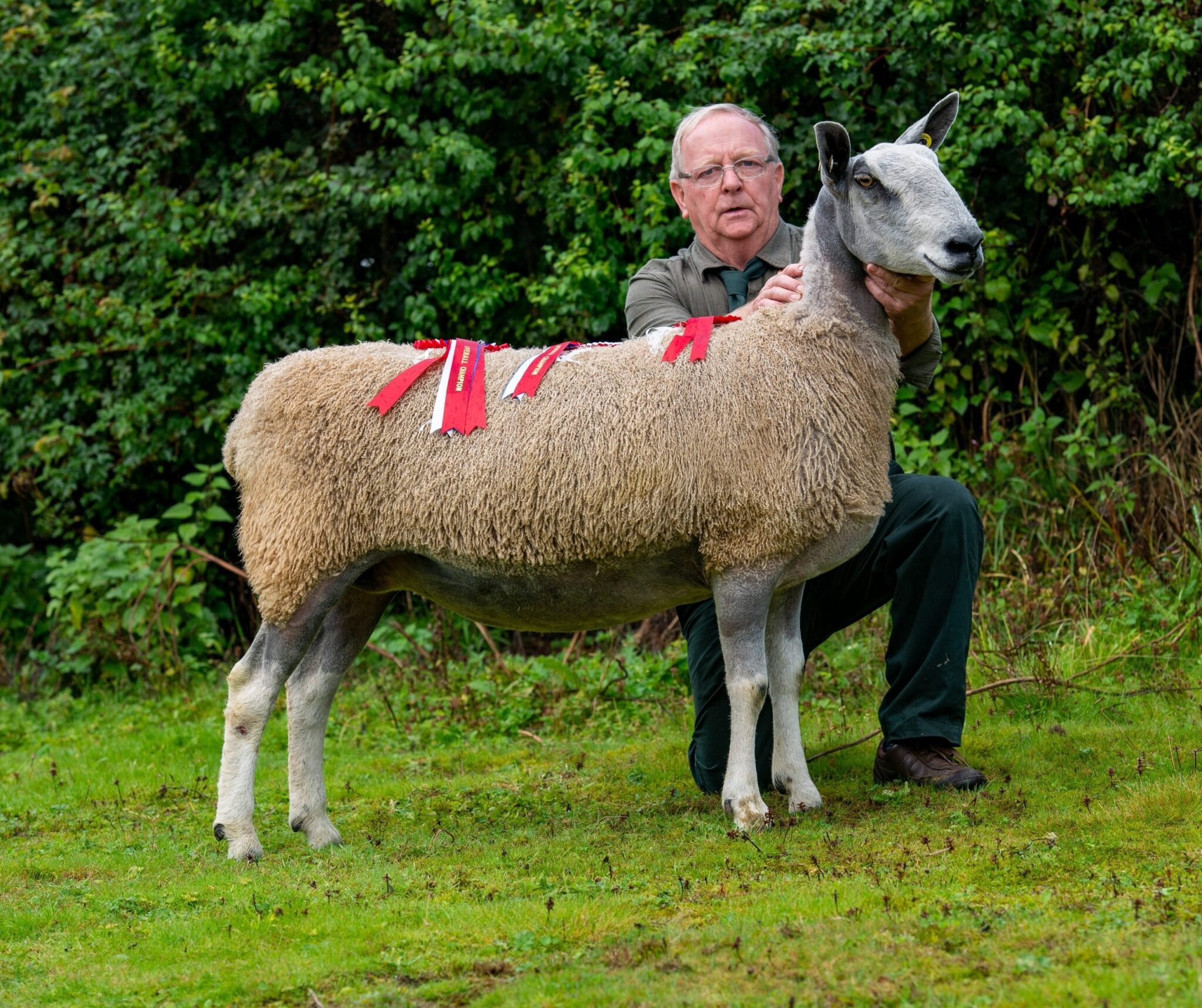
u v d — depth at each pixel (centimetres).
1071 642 710
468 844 487
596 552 462
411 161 970
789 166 916
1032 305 909
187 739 761
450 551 470
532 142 996
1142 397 931
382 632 954
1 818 582
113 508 1083
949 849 422
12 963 371
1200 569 747
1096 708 635
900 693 521
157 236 992
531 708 771
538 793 578
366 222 1005
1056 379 920
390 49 1034
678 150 561
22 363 1033
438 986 329
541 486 456
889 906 363
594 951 346
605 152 918
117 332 1002
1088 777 515
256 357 1009
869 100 911
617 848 462
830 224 473
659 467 453
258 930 387
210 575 1033
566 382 467
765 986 310
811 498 454
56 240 1045
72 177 1038
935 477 523
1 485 1081
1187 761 518
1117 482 853
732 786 466
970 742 582
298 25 993
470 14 941
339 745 736
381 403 468
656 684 774
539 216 1010
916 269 448
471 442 463
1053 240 953
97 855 505
